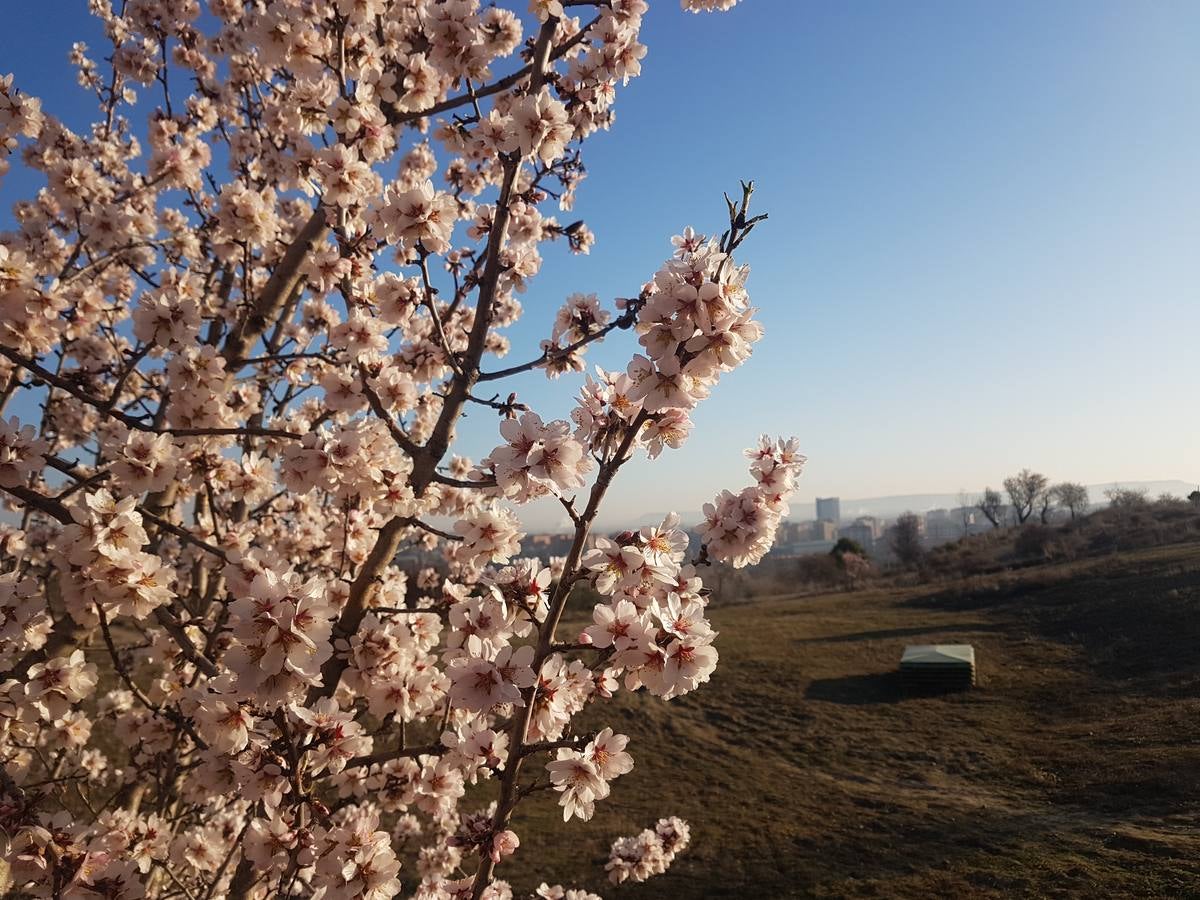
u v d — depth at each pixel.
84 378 5.09
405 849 8.08
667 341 2.31
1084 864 11.13
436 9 3.75
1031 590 34.22
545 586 2.83
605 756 2.44
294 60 4.26
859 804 15.13
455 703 2.34
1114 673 21.03
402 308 3.60
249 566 2.56
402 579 4.52
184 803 5.32
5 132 4.76
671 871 12.91
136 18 6.58
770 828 14.36
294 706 2.62
